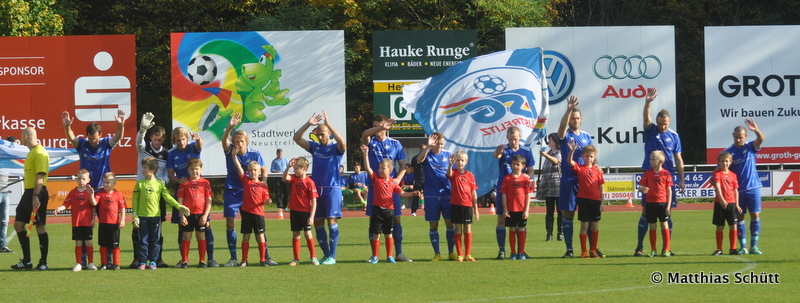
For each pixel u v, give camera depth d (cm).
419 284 1485
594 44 4450
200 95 4312
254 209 1811
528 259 1877
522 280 1520
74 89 4231
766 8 6106
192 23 5706
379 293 1389
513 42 4438
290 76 4344
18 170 2717
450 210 1870
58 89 4228
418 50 4400
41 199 1800
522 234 1891
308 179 1820
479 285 1465
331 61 4359
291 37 4341
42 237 1803
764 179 4331
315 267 1762
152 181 1798
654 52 4472
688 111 6116
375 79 4397
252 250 2241
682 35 6188
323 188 1834
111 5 5756
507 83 3528
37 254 2177
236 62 4325
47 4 5050
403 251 2148
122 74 4247
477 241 2417
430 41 4400
